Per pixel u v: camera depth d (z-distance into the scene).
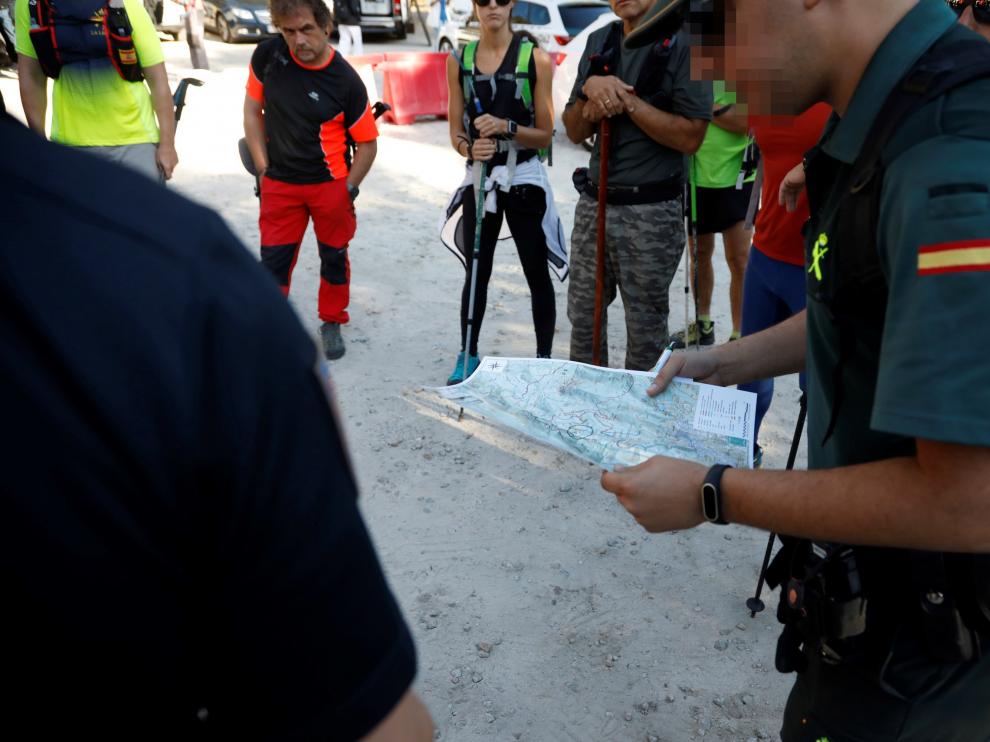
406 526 3.21
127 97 4.29
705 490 1.23
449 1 11.70
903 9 1.06
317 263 5.82
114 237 0.54
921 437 0.93
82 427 0.50
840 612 1.27
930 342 0.93
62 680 0.52
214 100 10.11
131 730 0.56
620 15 3.17
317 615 0.58
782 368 1.79
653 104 3.16
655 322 3.58
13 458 0.49
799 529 1.14
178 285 0.55
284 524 0.57
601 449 1.56
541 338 4.21
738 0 1.13
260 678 0.59
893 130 1.02
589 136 3.53
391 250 6.01
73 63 4.14
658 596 2.88
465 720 2.40
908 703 1.28
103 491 0.50
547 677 2.55
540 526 3.23
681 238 3.49
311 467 0.59
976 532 0.98
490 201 3.88
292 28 3.82
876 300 1.10
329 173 4.15
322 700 0.60
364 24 15.69
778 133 2.70
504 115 3.78
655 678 2.55
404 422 3.91
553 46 9.04
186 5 11.55
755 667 2.60
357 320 4.93
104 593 0.51
